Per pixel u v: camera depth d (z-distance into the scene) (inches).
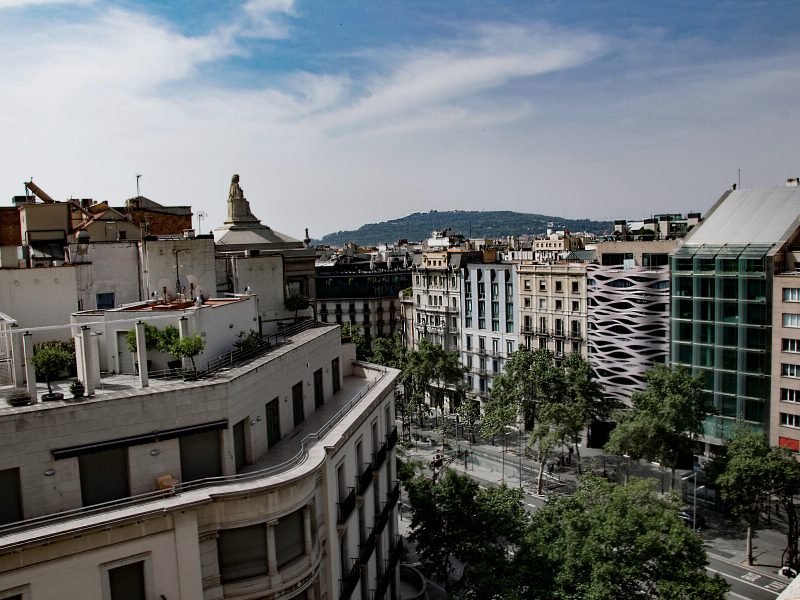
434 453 3577.8
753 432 2518.5
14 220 1806.1
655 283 3238.2
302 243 2508.6
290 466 1013.8
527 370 3351.4
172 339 1044.5
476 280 4301.2
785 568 2134.6
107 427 877.2
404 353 4343.0
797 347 2689.5
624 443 2527.1
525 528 1684.3
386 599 1502.2
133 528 819.4
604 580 1266.0
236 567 919.7
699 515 2613.2
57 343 1182.9
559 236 6683.1
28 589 753.6
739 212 3115.2
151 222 2282.2
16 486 822.5
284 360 1220.5
